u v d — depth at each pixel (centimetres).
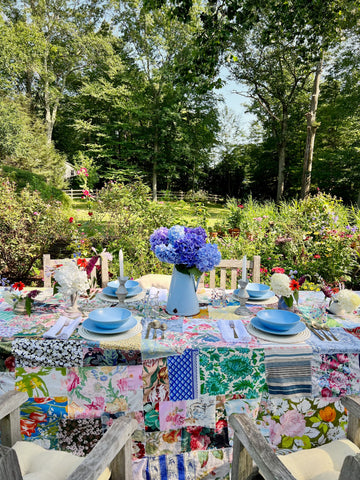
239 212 782
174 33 1852
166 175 2233
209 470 164
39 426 165
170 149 2206
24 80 2050
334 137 1939
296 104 1888
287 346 160
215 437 163
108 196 558
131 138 2264
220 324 181
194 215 593
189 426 162
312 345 162
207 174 2697
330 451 137
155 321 174
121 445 115
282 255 486
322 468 130
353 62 1373
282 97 1802
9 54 1577
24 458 133
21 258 484
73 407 163
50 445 165
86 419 163
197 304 201
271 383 161
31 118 1727
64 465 131
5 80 1606
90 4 1889
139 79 2036
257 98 1822
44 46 1681
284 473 98
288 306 193
